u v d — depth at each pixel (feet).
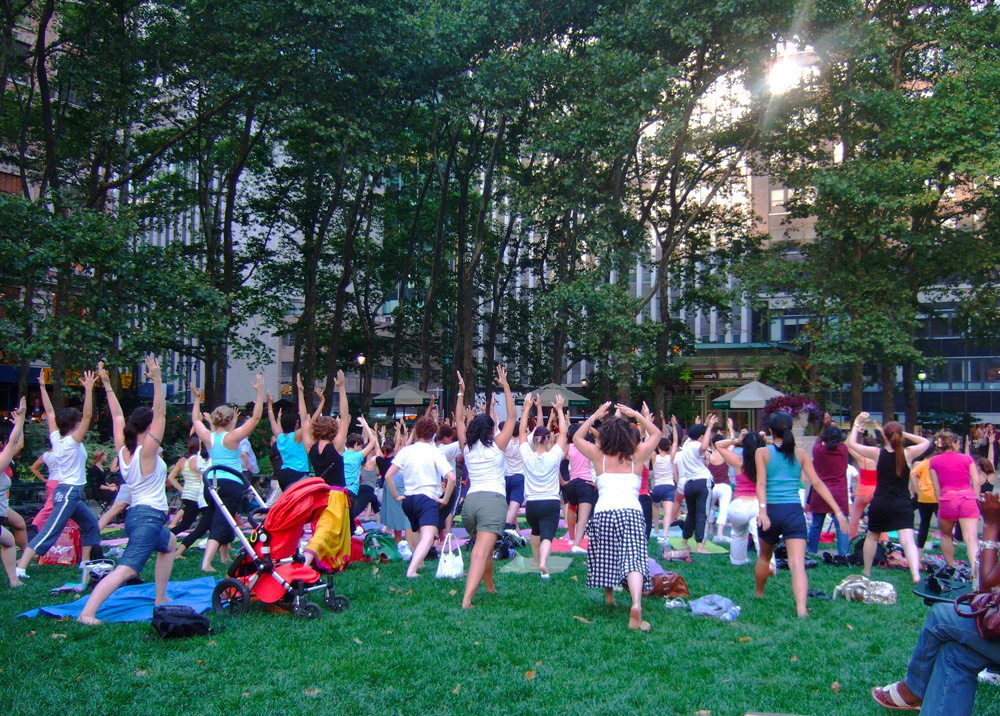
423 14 74.90
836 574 32.19
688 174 99.96
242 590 23.17
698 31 78.07
